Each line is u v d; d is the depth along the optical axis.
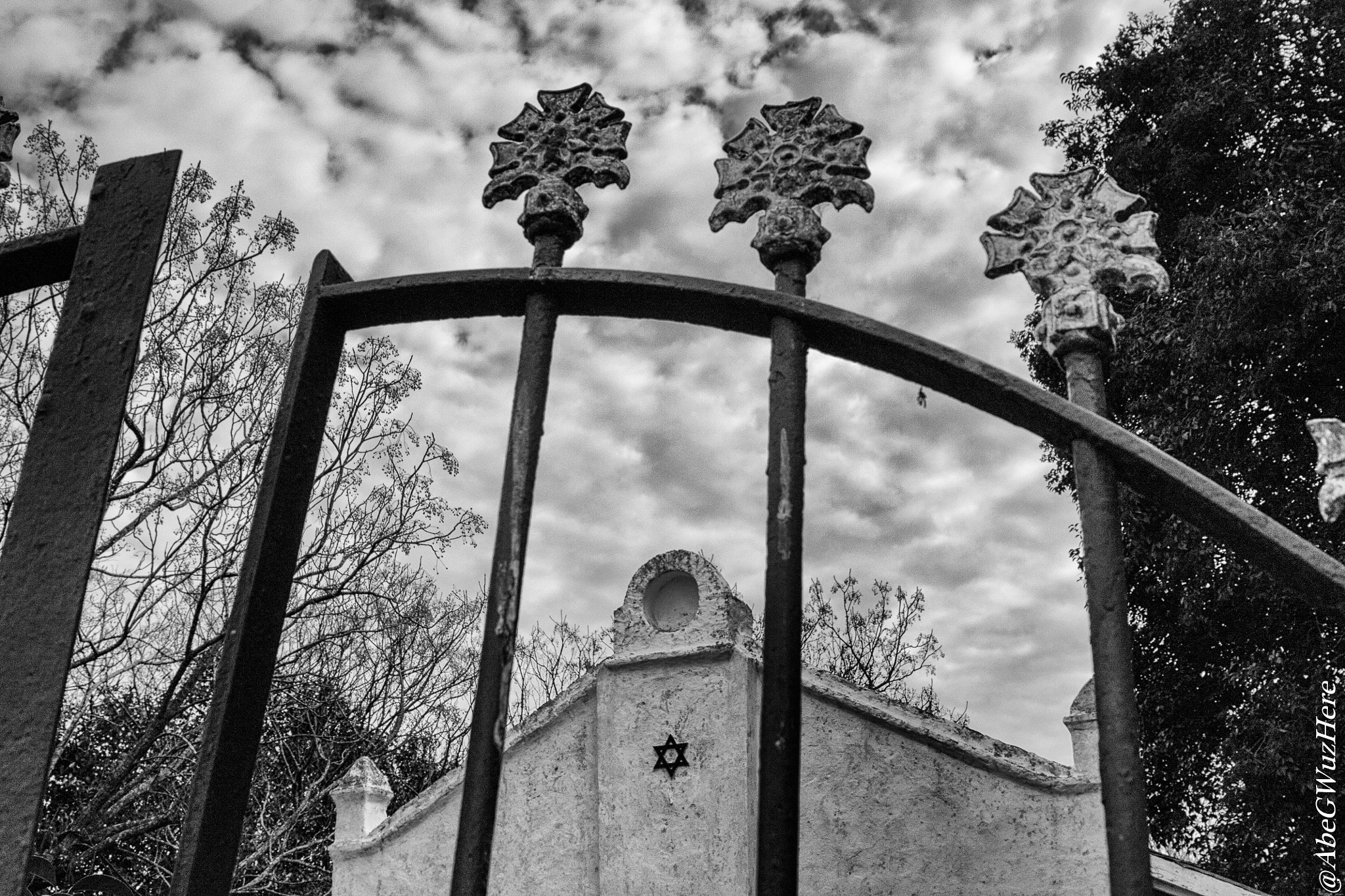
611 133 1.70
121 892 9.11
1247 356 10.67
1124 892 1.21
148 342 11.23
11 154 1.79
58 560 1.44
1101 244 1.56
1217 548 10.44
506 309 1.67
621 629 6.29
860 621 20.06
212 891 1.36
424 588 13.80
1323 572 1.28
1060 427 1.45
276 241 12.04
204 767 1.39
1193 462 11.09
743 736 5.80
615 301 1.62
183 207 11.61
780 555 1.39
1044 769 5.27
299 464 1.58
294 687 12.74
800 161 1.63
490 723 1.38
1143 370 11.68
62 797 11.27
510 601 1.43
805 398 1.49
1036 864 5.13
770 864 1.25
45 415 1.53
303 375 1.60
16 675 1.39
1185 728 11.55
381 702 14.39
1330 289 9.65
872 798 5.51
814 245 1.61
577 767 6.19
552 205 1.65
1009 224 1.61
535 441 1.53
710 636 6.05
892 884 5.31
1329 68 11.33
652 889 5.66
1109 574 1.36
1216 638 11.05
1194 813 11.46
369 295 1.65
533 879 6.04
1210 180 12.30
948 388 1.54
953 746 5.44
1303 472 10.70
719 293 1.56
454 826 6.56
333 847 6.80
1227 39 12.05
